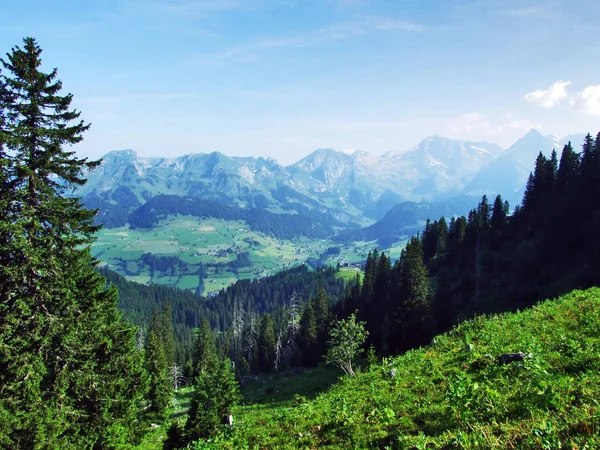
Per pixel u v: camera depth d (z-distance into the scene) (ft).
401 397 42.65
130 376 96.89
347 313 301.84
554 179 272.10
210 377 110.32
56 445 59.77
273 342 296.51
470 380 36.45
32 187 63.36
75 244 68.85
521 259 221.46
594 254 175.11
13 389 58.44
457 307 216.13
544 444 21.70
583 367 33.78
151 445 115.85
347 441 35.24
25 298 61.98
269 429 46.70
